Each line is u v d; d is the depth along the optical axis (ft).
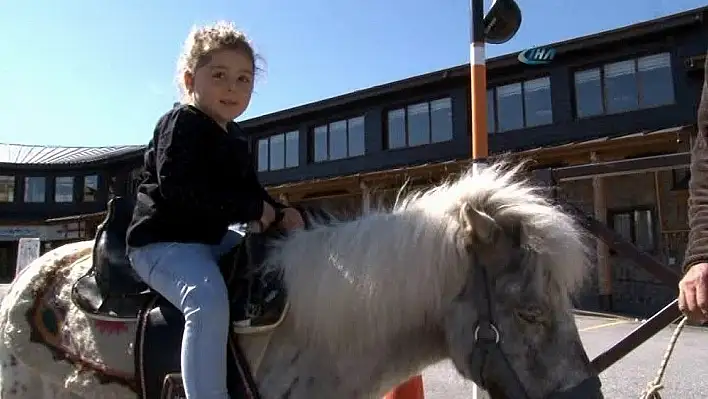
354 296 6.40
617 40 52.90
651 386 7.49
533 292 5.82
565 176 9.89
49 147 133.39
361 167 70.90
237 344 6.47
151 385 6.66
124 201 7.84
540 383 5.66
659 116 51.39
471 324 6.07
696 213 5.58
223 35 7.14
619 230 50.88
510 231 6.14
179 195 6.40
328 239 6.73
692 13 48.70
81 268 8.13
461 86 63.52
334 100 72.28
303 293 6.53
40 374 7.72
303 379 6.49
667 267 7.57
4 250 109.29
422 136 66.64
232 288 6.70
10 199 113.60
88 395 7.15
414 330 6.55
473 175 6.97
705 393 18.58
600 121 54.49
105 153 118.01
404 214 6.68
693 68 48.21
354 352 6.51
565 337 5.79
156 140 6.91
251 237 7.04
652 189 49.14
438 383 19.49
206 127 6.69
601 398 5.74
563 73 56.80
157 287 6.66
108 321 7.12
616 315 38.60
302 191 64.75
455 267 6.25
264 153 81.56
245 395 6.30
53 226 106.93
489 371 5.88
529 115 58.95
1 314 8.29
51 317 7.79
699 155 5.83
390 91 67.46
